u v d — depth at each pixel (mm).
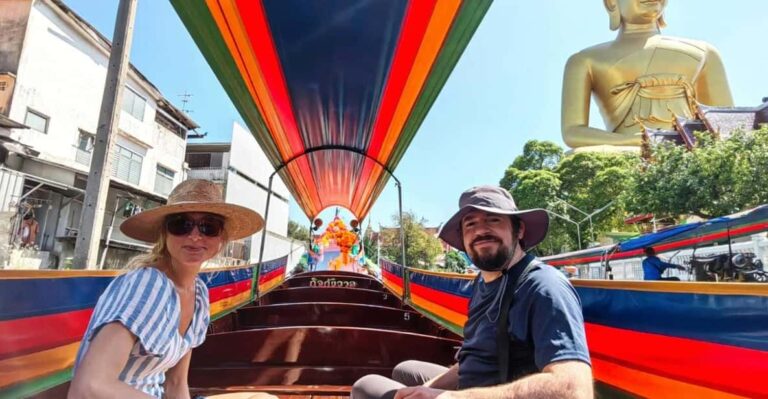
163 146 16859
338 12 2443
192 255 1356
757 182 14008
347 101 3664
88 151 12625
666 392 1257
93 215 2740
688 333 1185
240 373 2703
